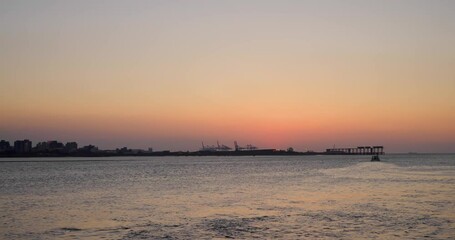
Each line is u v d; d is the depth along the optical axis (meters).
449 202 40.88
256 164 198.88
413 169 116.38
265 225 29.86
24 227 29.95
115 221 32.25
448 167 130.38
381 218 31.84
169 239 25.64
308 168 138.12
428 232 26.52
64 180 83.88
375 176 84.31
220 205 41.25
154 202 44.44
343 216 33.16
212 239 25.48
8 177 95.56
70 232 28.11
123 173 113.69
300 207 38.94
